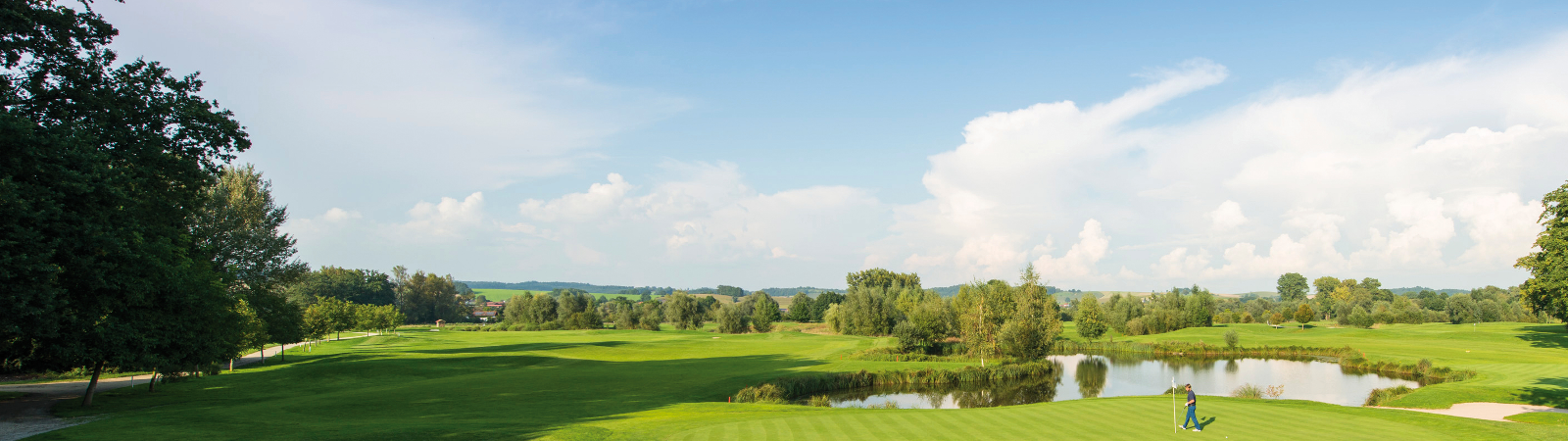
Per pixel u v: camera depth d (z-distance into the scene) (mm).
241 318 37594
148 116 27469
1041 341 64375
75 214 21484
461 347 83375
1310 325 135000
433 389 39906
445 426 23922
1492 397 35312
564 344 88938
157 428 23000
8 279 19656
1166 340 95250
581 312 159125
